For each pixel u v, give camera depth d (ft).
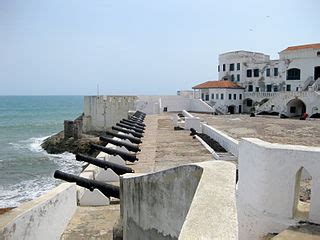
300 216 17.79
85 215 29.27
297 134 71.77
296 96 141.90
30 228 19.66
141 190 22.08
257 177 18.40
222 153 49.14
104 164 37.35
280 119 124.26
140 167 41.88
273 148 17.70
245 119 122.21
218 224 9.16
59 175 31.55
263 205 18.20
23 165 99.60
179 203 18.39
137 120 93.97
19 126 233.35
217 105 181.78
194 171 16.84
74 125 122.62
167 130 79.82
